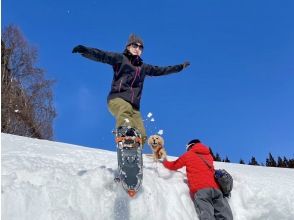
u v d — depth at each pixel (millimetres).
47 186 3727
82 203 3748
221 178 4547
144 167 4879
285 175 6336
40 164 4367
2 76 18797
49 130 20734
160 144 5293
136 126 4273
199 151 4820
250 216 4777
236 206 4809
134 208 3922
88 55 4113
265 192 4977
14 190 3498
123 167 3803
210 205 4422
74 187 3844
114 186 4047
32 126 19766
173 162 4898
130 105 4285
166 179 4801
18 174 3900
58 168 4238
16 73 19938
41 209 3498
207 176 4574
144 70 4523
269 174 6145
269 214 4875
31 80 20281
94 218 3723
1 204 3338
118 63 4355
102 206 3844
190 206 4484
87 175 4094
